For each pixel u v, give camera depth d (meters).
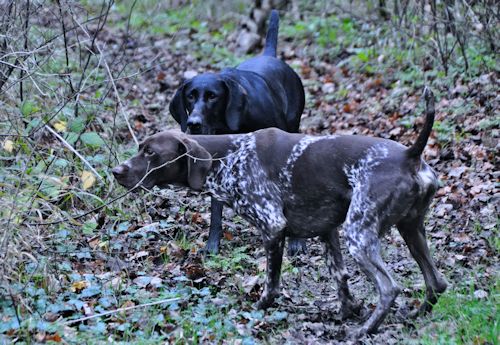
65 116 9.35
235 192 6.56
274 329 6.31
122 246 7.88
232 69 8.81
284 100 9.30
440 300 6.36
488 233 7.72
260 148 6.53
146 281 6.96
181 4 19.00
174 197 8.85
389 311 6.30
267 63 9.34
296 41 15.70
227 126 8.47
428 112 5.83
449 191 8.73
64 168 8.57
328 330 6.22
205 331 6.04
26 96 8.62
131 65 14.27
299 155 6.38
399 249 7.86
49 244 7.39
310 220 6.46
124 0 18.80
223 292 6.95
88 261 7.55
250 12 16.66
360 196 6.02
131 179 6.54
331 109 12.16
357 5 16.03
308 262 7.83
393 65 13.03
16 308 6.16
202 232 8.49
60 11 8.98
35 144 7.68
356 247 5.99
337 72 13.59
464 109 10.52
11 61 8.38
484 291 6.53
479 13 11.70
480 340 5.63
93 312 6.36
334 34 15.16
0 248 6.25
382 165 6.02
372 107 11.80
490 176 8.86
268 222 6.43
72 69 12.25
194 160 6.50
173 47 15.80
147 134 11.10
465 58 11.35
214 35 16.62
